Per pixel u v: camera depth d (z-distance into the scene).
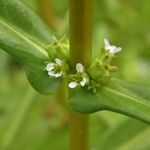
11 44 0.07
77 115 0.07
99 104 0.06
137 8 0.15
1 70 0.13
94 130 0.12
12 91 0.13
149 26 0.15
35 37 0.07
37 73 0.07
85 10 0.06
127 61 0.14
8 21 0.07
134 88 0.07
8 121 0.12
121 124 0.09
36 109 0.12
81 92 0.06
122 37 0.14
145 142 0.09
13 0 0.07
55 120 0.13
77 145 0.07
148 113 0.06
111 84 0.07
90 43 0.06
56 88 0.07
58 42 0.07
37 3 0.13
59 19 0.14
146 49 0.15
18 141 0.12
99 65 0.06
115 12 0.15
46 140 0.12
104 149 0.09
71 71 0.07
